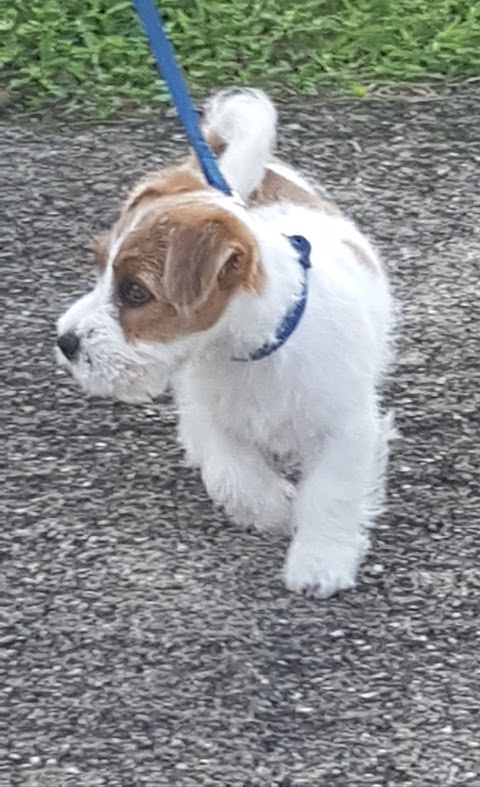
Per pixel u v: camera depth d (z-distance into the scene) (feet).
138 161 6.14
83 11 6.89
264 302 4.19
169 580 4.52
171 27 6.81
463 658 4.30
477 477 4.81
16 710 4.17
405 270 5.61
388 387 5.11
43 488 4.80
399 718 4.15
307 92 6.50
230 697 4.20
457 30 6.79
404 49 6.74
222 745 4.09
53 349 5.27
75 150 6.20
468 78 6.59
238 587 4.50
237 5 6.94
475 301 5.48
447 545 4.61
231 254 4.01
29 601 4.46
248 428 4.50
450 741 4.09
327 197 5.94
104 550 4.61
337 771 4.03
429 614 4.42
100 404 5.08
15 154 6.18
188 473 4.86
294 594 4.48
